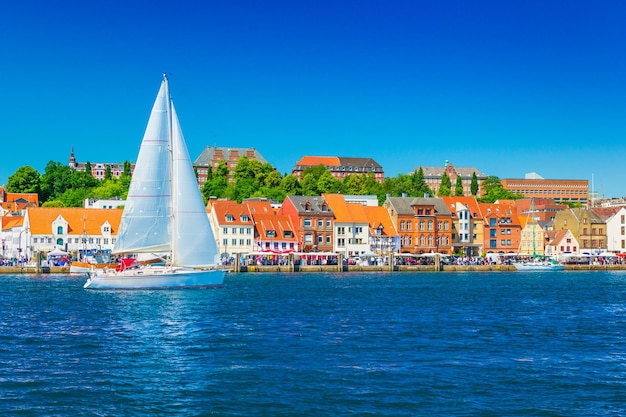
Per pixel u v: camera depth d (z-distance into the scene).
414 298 93.50
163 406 39.19
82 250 182.62
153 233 102.44
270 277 142.50
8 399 40.22
